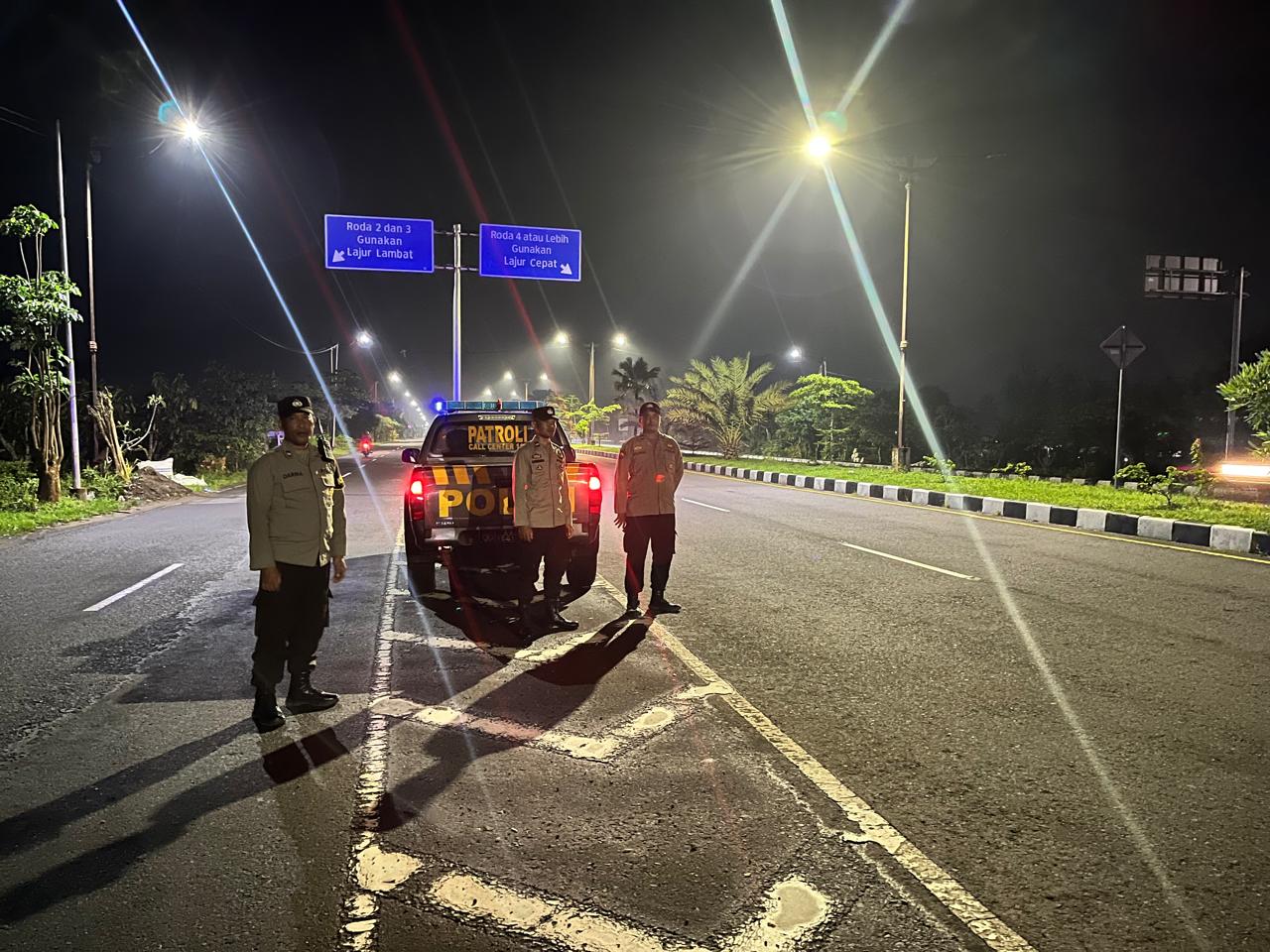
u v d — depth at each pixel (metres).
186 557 10.47
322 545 4.79
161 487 19.47
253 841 3.32
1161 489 14.48
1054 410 31.11
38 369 15.72
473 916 2.80
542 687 5.19
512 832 3.36
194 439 24.73
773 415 33.69
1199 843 3.25
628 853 3.19
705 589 8.09
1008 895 2.90
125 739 4.42
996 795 3.65
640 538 7.13
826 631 6.47
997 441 31.67
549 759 4.09
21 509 14.86
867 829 3.36
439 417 9.19
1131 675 5.29
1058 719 4.55
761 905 2.84
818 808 3.54
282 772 3.98
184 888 3.00
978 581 8.37
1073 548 10.45
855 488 19.12
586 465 8.19
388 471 28.31
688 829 3.37
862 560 9.63
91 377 18.64
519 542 6.82
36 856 3.22
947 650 5.91
